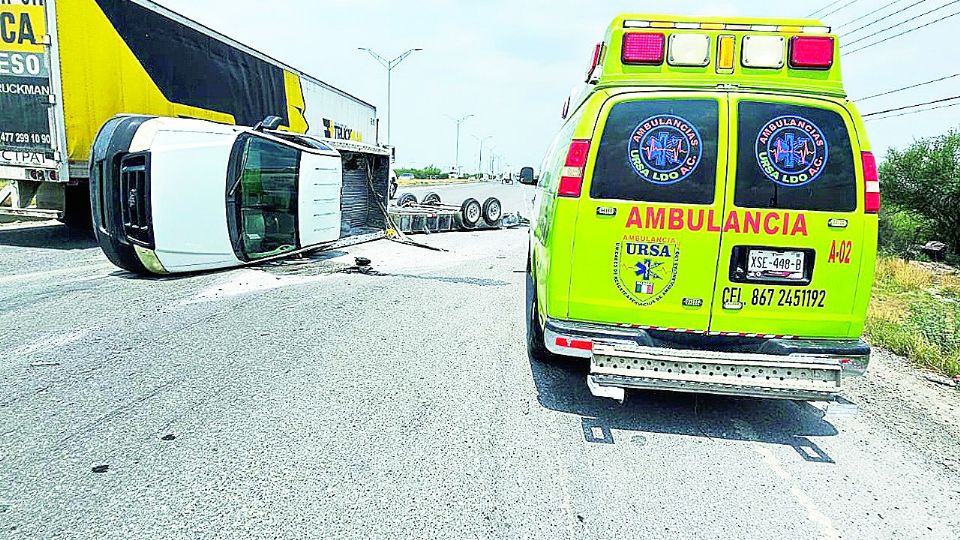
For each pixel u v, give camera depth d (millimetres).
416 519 2850
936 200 21281
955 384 5199
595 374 3791
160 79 10648
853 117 3756
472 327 6211
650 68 3934
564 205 3900
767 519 3000
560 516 2938
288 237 9031
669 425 4090
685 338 3939
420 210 16562
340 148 11016
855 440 3980
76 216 11391
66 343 5102
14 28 8914
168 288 7293
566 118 6289
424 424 3871
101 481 3035
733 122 3783
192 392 4191
